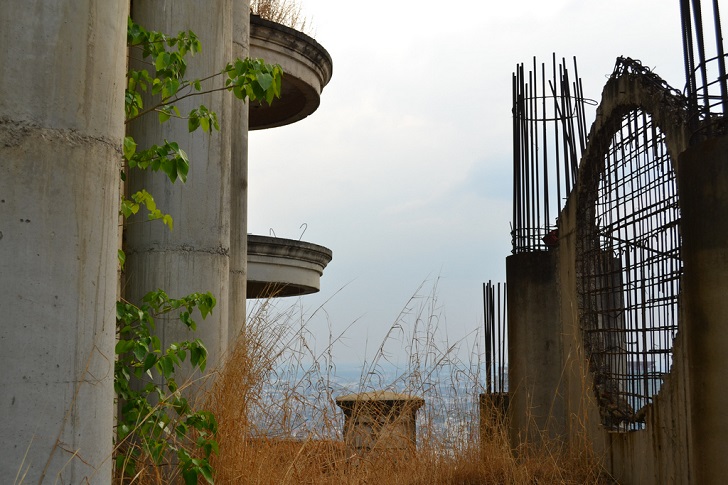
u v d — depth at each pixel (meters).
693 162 4.00
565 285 7.16
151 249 4.64
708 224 3.89
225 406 4.46
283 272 10.55
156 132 4.70
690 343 4.03
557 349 7.31
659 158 5.09
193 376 4.57
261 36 8.33
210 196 4.82
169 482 4.14
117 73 2.43
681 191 4.13
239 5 6.67
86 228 2.26
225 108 4.98
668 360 5.05
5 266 2.10
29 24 2.18
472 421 6.22
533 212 7.52
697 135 4.47
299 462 4.95
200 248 4.74
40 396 2.13
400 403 5.77
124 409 3.75
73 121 2.24
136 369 3.71
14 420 2.08
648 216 5.30
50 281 2.16
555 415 7.18
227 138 5.01
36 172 2.15
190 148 4.75
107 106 2.36
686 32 4.40
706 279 3.89
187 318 4.05
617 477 5.87
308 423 5.11
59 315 2.18
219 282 4.85
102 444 2.32
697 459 3.95
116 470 3.68
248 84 3.81
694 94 4.33
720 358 3.80
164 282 4.62
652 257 5.20
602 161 6.48
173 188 4.68
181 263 4.66
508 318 7.59
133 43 3.87
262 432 4.88
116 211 2.41
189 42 3.98
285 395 5.04
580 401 6.69
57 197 2.19
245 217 6.64
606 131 6.23
